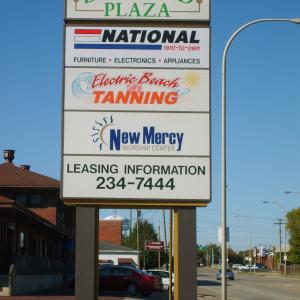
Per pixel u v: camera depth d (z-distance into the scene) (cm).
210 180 1510
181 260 1489
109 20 1559
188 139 1526
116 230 9631
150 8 1566
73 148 1515
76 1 1562
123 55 1551
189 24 1566
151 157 1517
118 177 1509
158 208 1542
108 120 1529
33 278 3328
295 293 4422
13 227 3309
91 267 1475
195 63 1552
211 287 5256
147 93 1540
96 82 1541
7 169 4725
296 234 10100
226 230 1930
